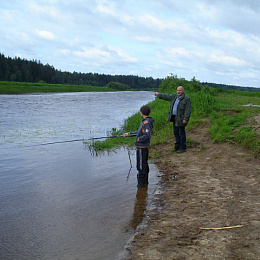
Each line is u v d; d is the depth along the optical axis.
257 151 5.91
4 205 4.11
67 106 22.70
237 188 4.30
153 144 8.29
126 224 3.47
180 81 21.94
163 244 2.84
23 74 90.56
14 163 6.37
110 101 32.16
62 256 2.81
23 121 13.23
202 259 2.51
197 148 7.29
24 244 3.05
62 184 5.04
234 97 20.27
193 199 4.05
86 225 3.47
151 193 4.54
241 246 2.65
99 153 7.53
